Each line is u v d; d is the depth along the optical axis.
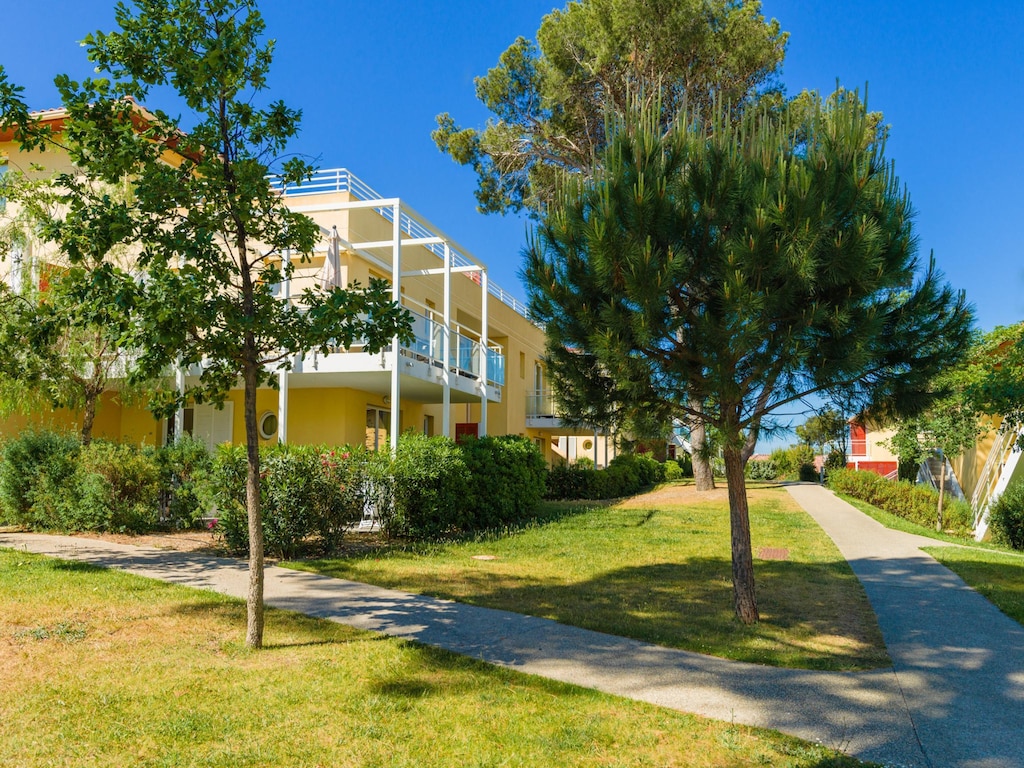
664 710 4.85
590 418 7.15
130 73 5.66
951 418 17.00
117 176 5.73
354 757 4.07
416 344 15.16
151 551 10.46
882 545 13.01
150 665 5.45
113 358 12.49
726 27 18.98
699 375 6.47
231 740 4.23
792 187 5.94
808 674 5.68
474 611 7.49
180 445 13.01
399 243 14.09
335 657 5.79
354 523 11.51
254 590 6.01
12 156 14.84
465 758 4.09
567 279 6.75
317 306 5.85
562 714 4.75
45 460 12.27
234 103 5.79
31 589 7.70
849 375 6.14
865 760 4.15
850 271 5.85
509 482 15.09
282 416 14.18
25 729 4.27
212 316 5.59
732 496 7.53
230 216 5.88
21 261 11.66
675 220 6.33
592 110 20.38
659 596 8.43
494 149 22.03
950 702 5.09
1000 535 15.42
